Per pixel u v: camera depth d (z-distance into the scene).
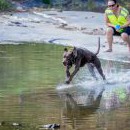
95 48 23.30
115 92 15.34
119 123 11.76
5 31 27.31
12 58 20.36
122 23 22.80
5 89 15.20
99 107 13.34
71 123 11.70
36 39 25.67
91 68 17.38
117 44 24.78
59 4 42.78
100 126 11.49
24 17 33.44
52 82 16.28
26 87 15.50
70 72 17.83
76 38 26.19
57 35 26.94
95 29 29.61
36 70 18.00
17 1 39.16
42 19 33.38
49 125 11.37
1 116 12.23
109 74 17.88
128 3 46.50
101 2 45.31
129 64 19.94
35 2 40.72
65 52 16.48
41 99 14.05
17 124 11.54
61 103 13.66
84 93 15.11
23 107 13.14
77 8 42.97
